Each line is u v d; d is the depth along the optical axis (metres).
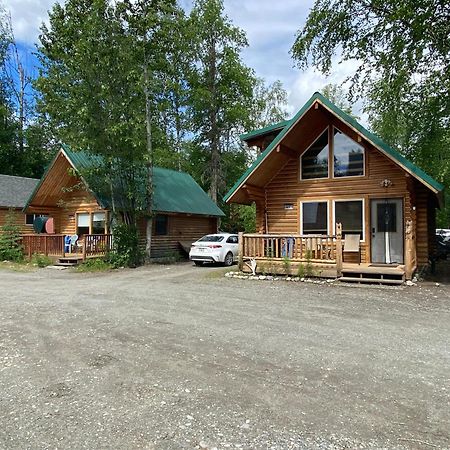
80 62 16.52
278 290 10.57
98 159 18.58
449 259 21.28
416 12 11.95
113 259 17.44
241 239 13.55
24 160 39.78
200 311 8.02
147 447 3.11
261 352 5.37
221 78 32.66
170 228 22.36
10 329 6.69
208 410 3.70
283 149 13.64
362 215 13.62
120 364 4.94
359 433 3.30
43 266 18.12
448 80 13.22
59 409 3.76
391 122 15.27
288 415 3.60
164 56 18.70
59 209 22.55
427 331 6.44
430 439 3.22
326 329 6.57
